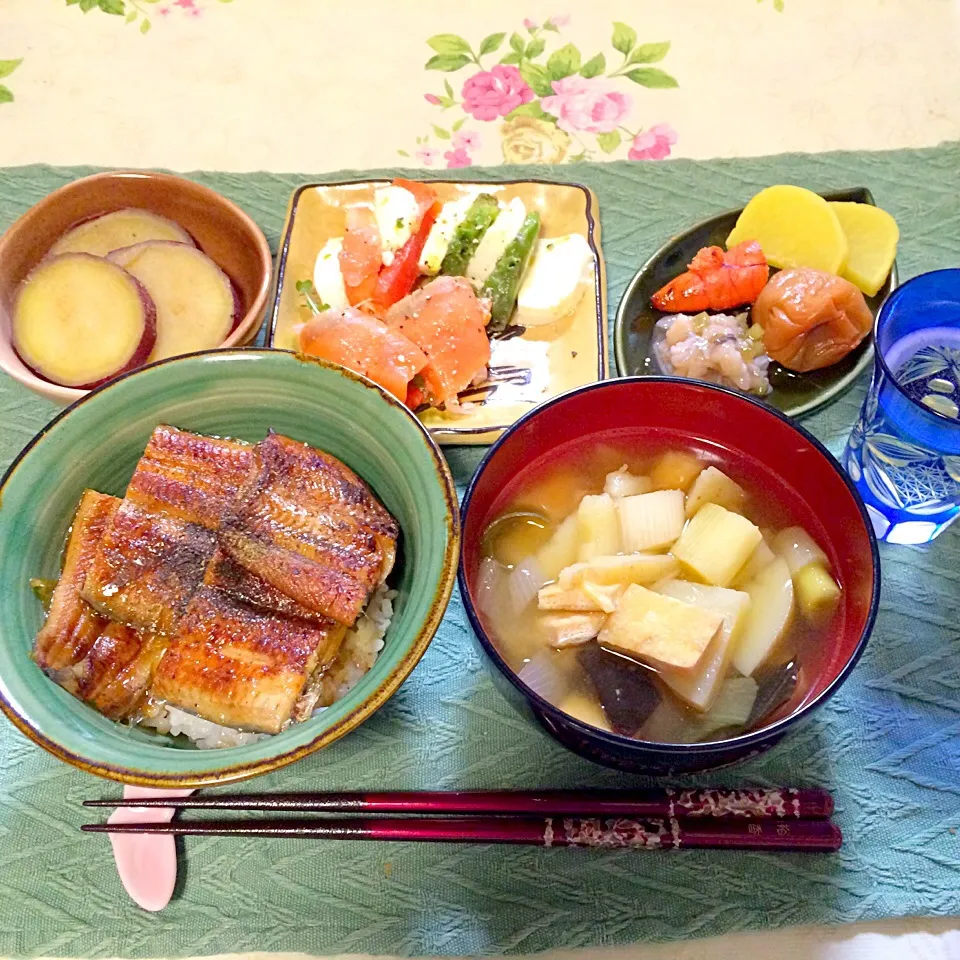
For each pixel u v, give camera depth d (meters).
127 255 0.43
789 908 0.32
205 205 0.44
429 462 0.32
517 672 0.33
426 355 0.42
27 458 0.33
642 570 0.34
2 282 0.42
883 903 0.32
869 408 0.37
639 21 0.56
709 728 0.32
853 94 0.52
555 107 0.52
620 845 0.33
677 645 0.32
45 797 0.35
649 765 0.30
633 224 0.48
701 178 0.49
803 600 0.33
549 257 0.45
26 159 0.52
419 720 0.36
